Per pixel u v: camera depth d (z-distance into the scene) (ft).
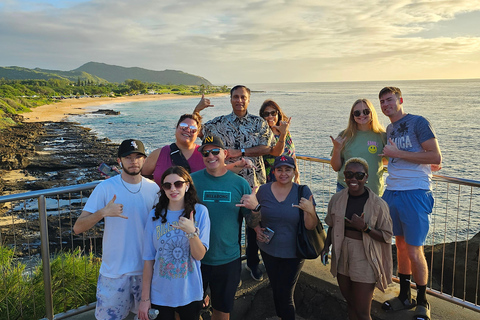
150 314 8.07
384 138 11.54
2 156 86.53
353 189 9.21
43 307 11.41
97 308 8.59
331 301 11.91
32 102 370.94
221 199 9.27
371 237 9.04
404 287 10.73
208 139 9.21
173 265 8.04
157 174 10.40
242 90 12.31
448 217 43.19
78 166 85.66
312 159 14.73
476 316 10.39
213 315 9.73
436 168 11.55
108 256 8.43
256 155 12.46
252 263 12.55
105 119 224.94
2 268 12.16
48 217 45.01
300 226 9.53
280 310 10.19
